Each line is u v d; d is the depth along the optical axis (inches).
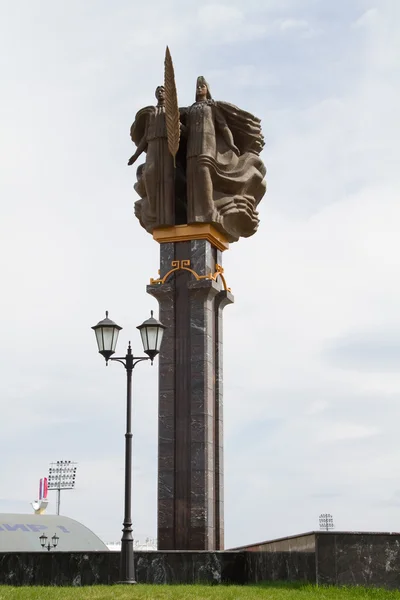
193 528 1210.6
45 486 3506.4
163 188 1304.1
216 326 1307.8
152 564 1075.3
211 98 1338.6
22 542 2087.8
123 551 944.3
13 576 1035.3
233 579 1099.3
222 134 1316.4
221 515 1248.8
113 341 985.5
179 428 1250.0
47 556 1040.8
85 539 2217.0
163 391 1266.0
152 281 1305.4
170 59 1243.8
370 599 799.1
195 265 1285.7
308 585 874.1
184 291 1289.4
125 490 956.0
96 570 1030.4
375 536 891.4
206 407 1245.1
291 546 940.6
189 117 1302.9
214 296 1302.9
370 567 882.8
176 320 1284.4
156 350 987.9
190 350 1268.5
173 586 942.4
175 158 1318.9
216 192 1311.5
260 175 1341.0
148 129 1330.0
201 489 1219.9
